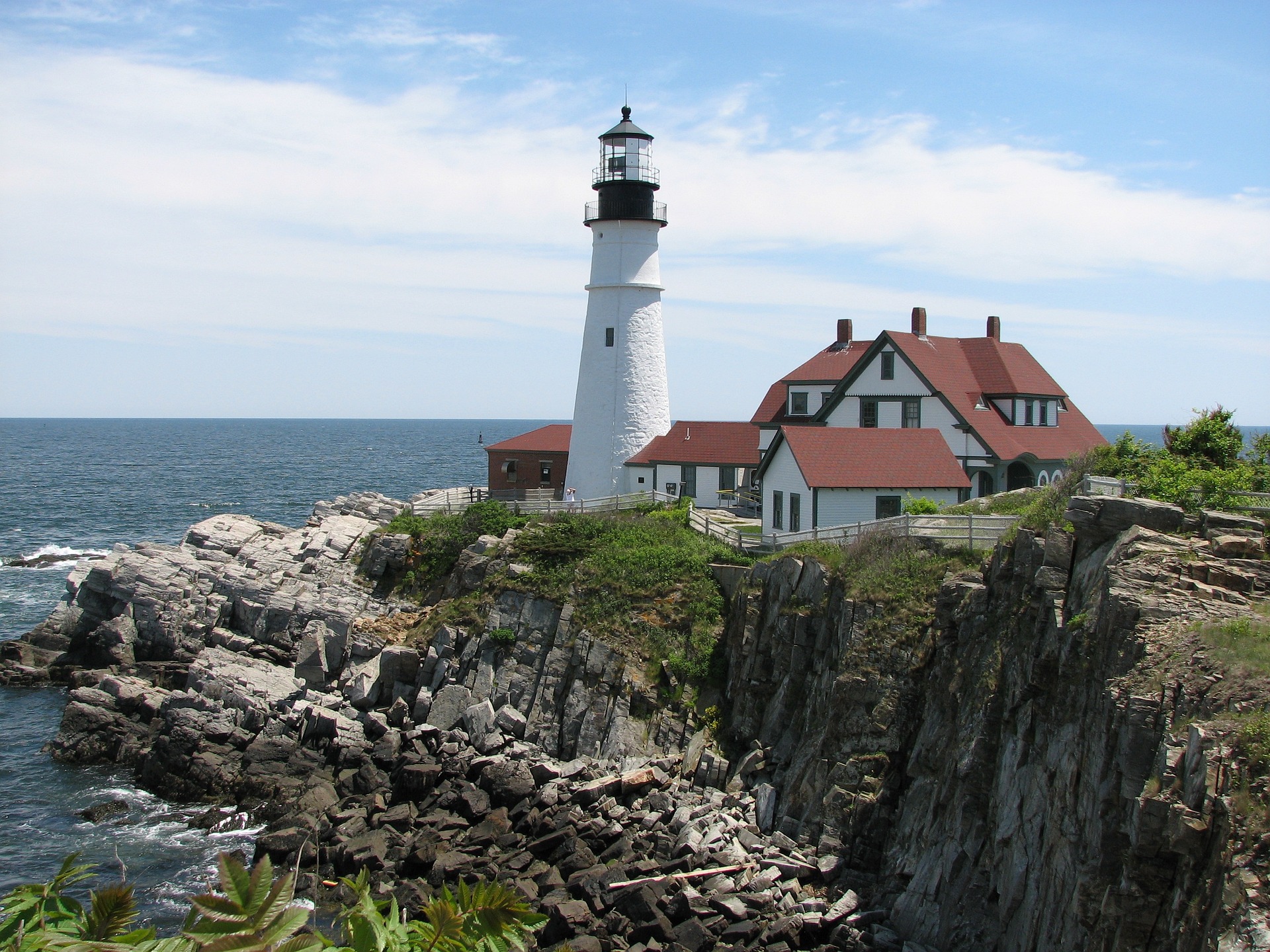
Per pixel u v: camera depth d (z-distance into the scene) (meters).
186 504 121.50
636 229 57.19
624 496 53.59
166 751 37.56
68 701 43.44
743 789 33.81
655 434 58.59
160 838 33.38
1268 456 32.34
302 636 46.19
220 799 36.19
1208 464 31.03
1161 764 18.34
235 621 48.66
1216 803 16.73
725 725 37.12
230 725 39.31
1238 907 14.94
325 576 50.44
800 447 43.19
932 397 50.62
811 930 26.70
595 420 58.12
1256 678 18.22
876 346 51.69
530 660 41.41
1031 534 28.55
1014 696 26.25
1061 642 24.66
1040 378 55.31
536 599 42.81
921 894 26.78
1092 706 22.33
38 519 106.44
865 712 31.69
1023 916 23.14
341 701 41.75
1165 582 22.58
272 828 33.53
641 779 34.41
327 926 27.36
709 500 56.59
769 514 46.31
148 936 8.86
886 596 33.19
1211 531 24.36
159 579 49.44
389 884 29.39
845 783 30.78
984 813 26.34
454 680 42.19
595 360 58.09
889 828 29.75
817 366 57.50
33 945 8.76
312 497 130.38
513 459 64.88
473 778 36.03
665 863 29.44
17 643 50.28
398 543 50.50
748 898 27.86
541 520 49.16
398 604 48.88
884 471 42.56
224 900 8.62
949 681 29.94
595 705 38.62
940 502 42.38
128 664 47.06
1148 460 31.73
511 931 10.18
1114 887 18.77
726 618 40.31
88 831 33.75
